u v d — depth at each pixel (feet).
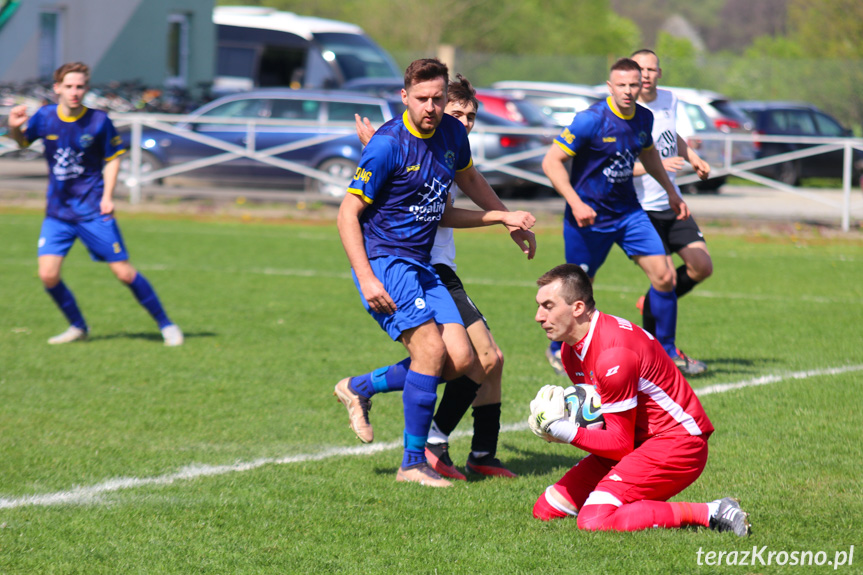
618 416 30.09
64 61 194.29
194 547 29.71
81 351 58.44
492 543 29.84
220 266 91.76
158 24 210.38
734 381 51.34
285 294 78.64
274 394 49.14
